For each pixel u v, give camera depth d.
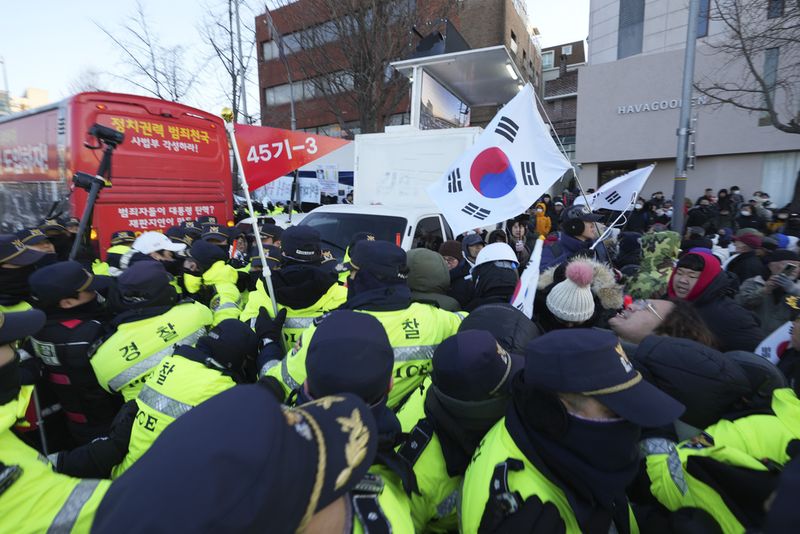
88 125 5.40
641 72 17.30
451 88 8.71
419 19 11.96
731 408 1.47
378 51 11.97
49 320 2.11
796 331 1.91
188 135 6.38
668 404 1.14
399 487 1.29
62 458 1.82
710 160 16.66
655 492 1.37
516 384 1.29
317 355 1.18
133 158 5.73
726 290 2.64
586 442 1.17
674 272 2.82
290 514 0.60
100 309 2.33
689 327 1.95
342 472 0.73
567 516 1.18
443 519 1.51
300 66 14.38
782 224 9.59
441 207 3.20
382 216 5.08
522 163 3.07
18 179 6.60
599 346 1.17
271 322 2.42
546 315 2.67
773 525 0.73
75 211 5.30
